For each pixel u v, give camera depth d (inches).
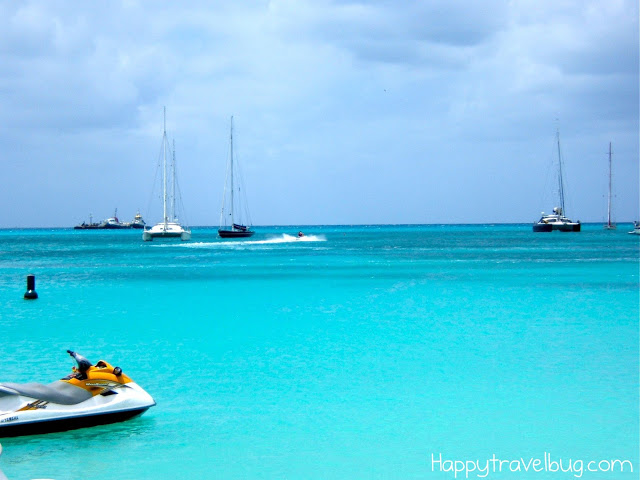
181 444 414.6
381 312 1012.5
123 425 451.5
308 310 1039.0
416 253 3129.9
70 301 1181.7
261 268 2102.6
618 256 2728.8
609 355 670.5
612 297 1216.2
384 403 502.6
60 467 377.7
